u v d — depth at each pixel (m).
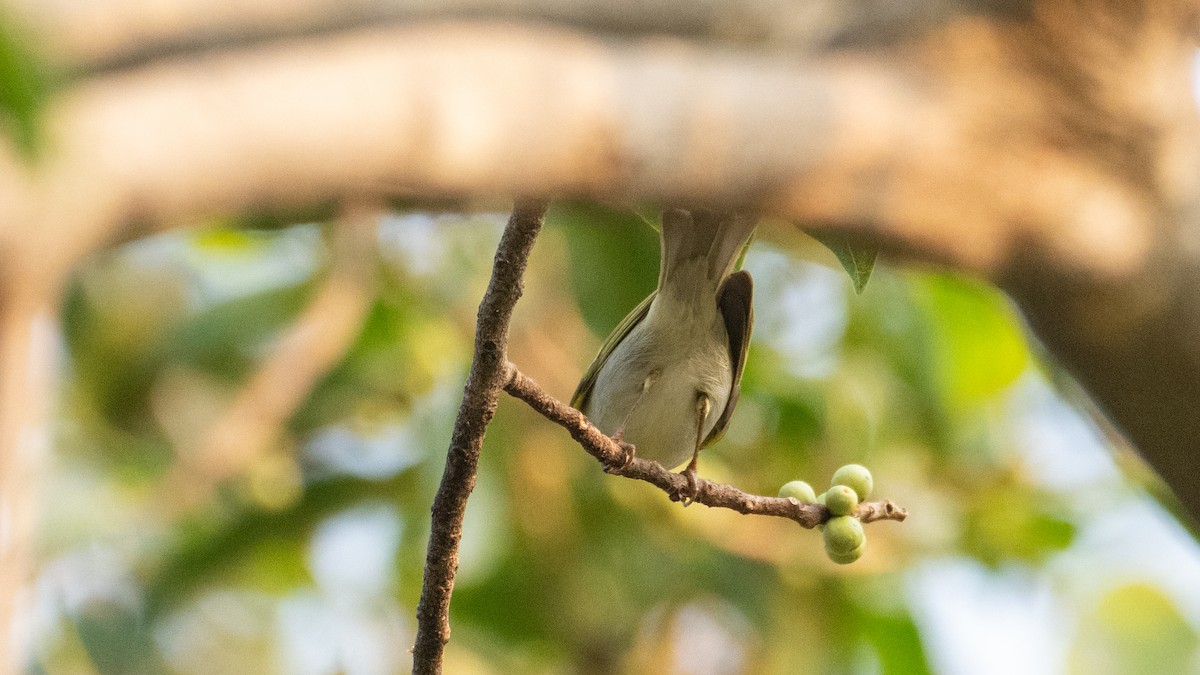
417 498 13.18
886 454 13.77
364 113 2.17
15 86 1.78
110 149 1.88
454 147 2.32
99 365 13.20
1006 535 13.94
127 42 2.00
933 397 13.46
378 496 13.45
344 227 11.96
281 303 13.64
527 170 2.46
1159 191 3.35
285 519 13.16
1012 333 13.24
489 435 12.67
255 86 2.05
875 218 3.06
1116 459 6.65
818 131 2.82
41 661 12.46
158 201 1.92
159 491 12.03
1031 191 3.21
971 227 3.21
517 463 12.75
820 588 13.70
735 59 2.78
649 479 7.57
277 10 2.18
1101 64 3.25
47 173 1.80
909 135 3.00
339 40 2.24
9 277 1.79
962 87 3.10
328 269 13.19
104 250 1.92
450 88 2.33
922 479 14.03
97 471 12.65
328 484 13.31
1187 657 14.37
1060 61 3.22
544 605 13.12
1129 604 14.43
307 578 14.02
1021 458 14.51
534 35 2.53
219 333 13.46
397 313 13.18
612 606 13.50
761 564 13.69
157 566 12.90
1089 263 3.33
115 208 1.88
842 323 14.16
